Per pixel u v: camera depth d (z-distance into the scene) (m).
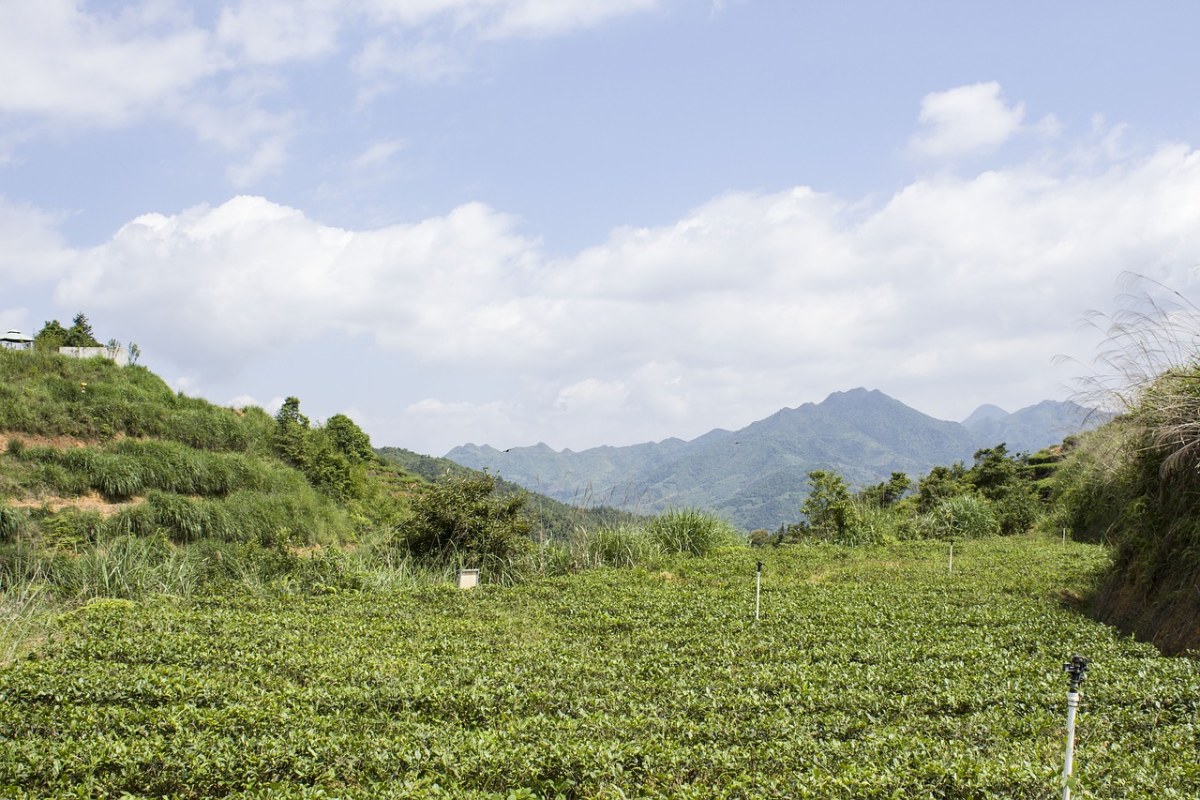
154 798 7.66
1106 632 13.89
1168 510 14.80
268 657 12.37
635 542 25.56
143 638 13.52
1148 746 8.77
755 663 12.35
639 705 10.05
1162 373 15.34
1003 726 9.26
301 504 30.03
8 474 24.25
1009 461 43.31
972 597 17.69
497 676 11.30
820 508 33.25
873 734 8.88
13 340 38.88
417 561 23.83
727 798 7.38
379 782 7.74
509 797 7.34
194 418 33.59
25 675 11.07
